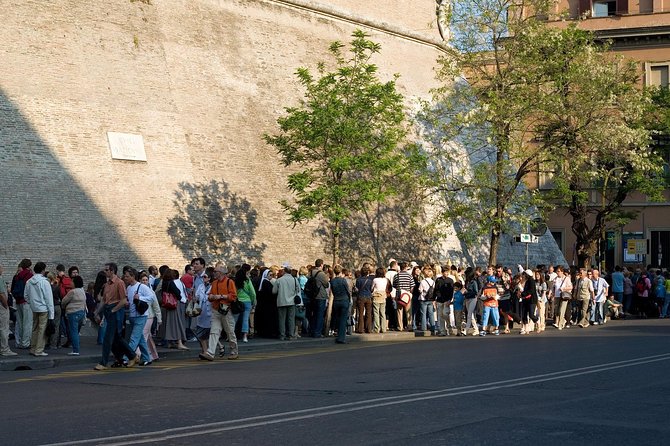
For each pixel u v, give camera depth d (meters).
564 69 38.31
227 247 33.38
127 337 23.72
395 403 12.68
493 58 38.91
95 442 10.05
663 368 17.12
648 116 47.72
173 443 9.89
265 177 35.75
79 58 31.00
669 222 55.72
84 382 16.92
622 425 10.78
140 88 32.62
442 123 38.28
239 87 36.69
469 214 37.28
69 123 29.86
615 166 42.91
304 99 39.34
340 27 44.06
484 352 21.67
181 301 24.11
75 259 28.61
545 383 14.88
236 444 9.78
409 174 34.91
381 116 32.72
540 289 31.22
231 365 20.19
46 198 28.42
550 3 38.44
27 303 23.48
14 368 20.44
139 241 30.59
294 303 27.08
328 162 31.23
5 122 28.20
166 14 34.94
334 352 23.28
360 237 39.19
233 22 37.91
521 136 37.88
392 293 30.73
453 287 30.22
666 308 42.91
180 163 32.94
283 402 13.15
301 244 36.28
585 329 32.41
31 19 30.08
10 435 10.69
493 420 11.14
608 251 56.78
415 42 49.16
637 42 57.03
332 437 10.11
